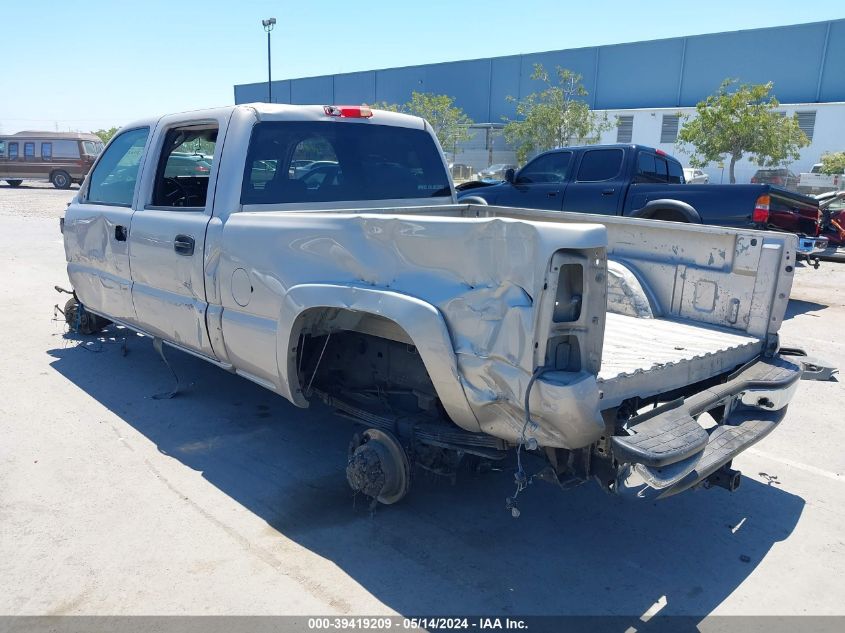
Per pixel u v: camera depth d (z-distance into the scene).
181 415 5.05
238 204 4.22
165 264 4.70
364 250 3.34
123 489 3.95
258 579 3.17
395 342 3.79
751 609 3.07
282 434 4.77
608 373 2.97
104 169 5.73
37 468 4.17
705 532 3.71
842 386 6.16
